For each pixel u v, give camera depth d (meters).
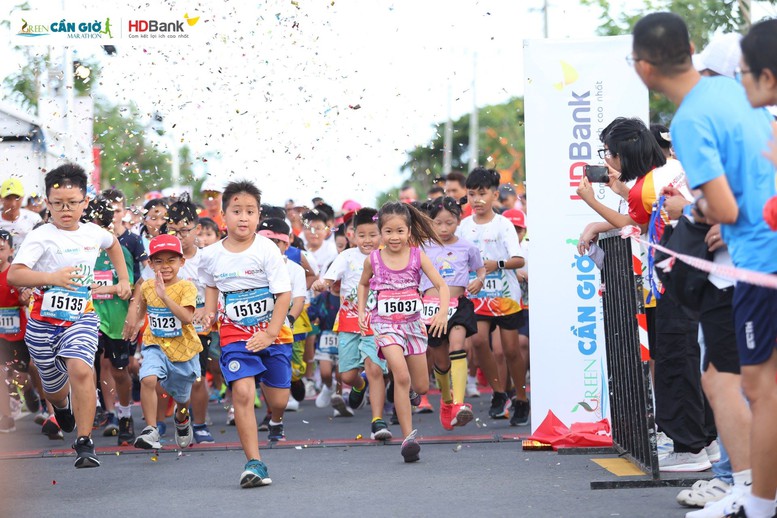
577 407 8.98
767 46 4.86
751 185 5.07
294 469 8.30
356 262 11.55
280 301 7.60
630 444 7.87
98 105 13.26
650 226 7.06
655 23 5.30
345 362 11.70
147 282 9.51
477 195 11.03
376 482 7.52
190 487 7.58
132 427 10.41
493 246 10.95
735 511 5.19
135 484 7.77
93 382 8.46
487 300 10.97
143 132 11.25
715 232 5.52
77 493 7.39
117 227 11.12
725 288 5.54
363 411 13.41
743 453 5.57
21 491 7.47
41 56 13.27
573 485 7.07
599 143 8.84
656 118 19.41
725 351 5.60
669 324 7.10
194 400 10.27
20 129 13.71
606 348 8.50
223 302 7.66
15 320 10.98
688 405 7.13
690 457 7.36
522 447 8.99
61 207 8.45
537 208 8.95
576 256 8.94
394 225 8.67
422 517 6.15
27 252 8.34
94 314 8.65
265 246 7.67
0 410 11.46
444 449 9.22
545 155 8.91
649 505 6.24
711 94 5.21
